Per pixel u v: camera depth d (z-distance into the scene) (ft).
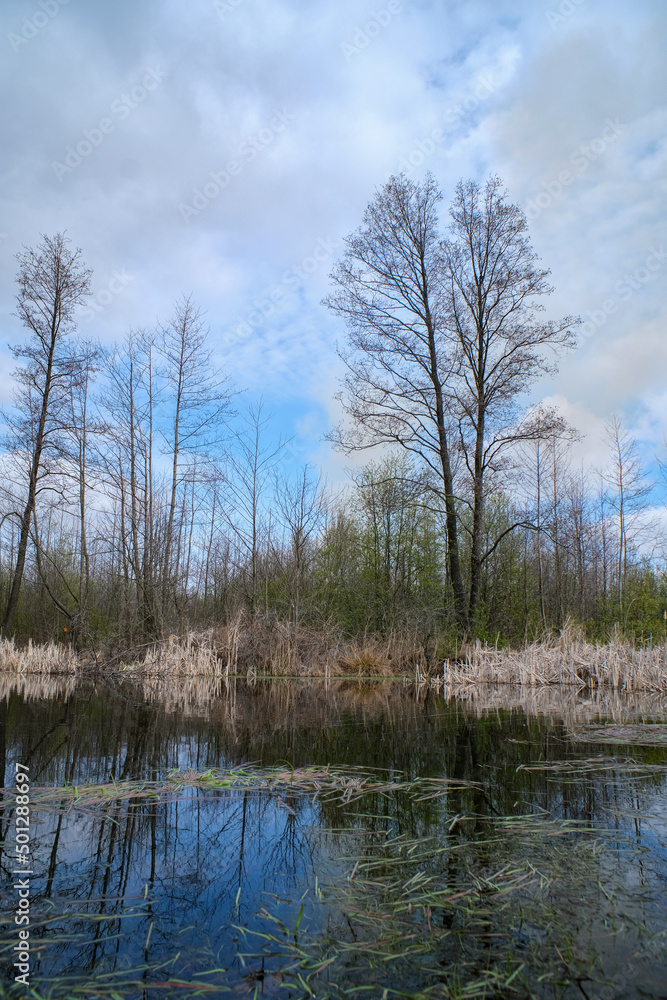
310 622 60.49
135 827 11.73
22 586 75.36
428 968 6.91
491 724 24.32
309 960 7.11
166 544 66.59
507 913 8.14
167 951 7.32
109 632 57.52
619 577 84.43
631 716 26.68
